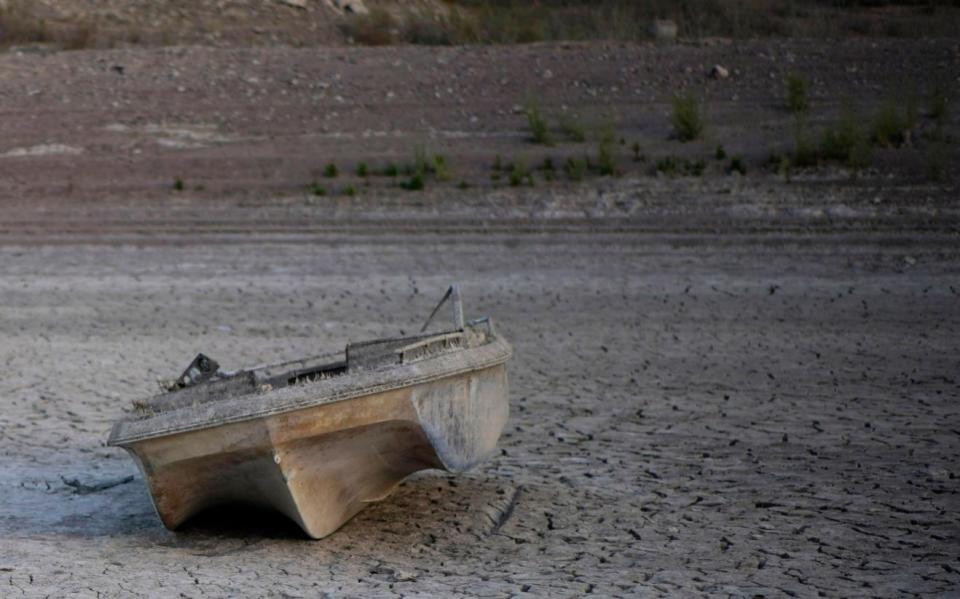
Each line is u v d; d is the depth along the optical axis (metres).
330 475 10.86
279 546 10.99
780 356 17.59
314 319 20.08
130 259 23.64
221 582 10.04
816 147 26.17
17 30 35.12
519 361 17.70
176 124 29.48
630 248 23.16
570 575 10.02
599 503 11.98
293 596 9.67
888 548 10.51
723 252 22.83
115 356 18.45
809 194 24.69
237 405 10.29
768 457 13.34
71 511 12.18
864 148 25.66
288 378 12.41
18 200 26.52
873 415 14.87
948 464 12.94
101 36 35.22
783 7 36.84
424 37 35.56
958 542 10.62
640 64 31.06
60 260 23.69
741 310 19.92
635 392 16.11
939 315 19.41
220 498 11.17
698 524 11.27
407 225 24.62
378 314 20.23
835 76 29.86
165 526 11.23
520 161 26.06
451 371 11.14
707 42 32.28
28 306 21.22
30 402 16.33
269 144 28.34
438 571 10.22
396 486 12.47
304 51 33.19
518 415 15.27
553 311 20.14
